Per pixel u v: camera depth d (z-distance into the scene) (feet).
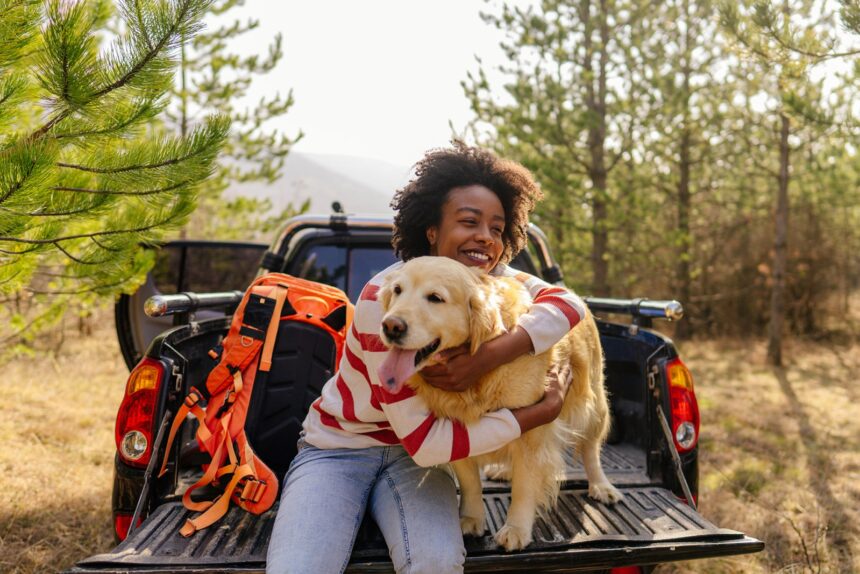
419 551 5.96
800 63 14.85
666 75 34.53
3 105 7.60
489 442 6.14
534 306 6.70
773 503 14.37
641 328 9.38
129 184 8.80
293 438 8.37
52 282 15.55
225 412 7.73
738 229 50.75
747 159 43.88
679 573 11.11
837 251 50.98
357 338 6.59
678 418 8.34
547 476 6.75
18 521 11.82
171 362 7.70
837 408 25.88
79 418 18.74
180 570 5.80
